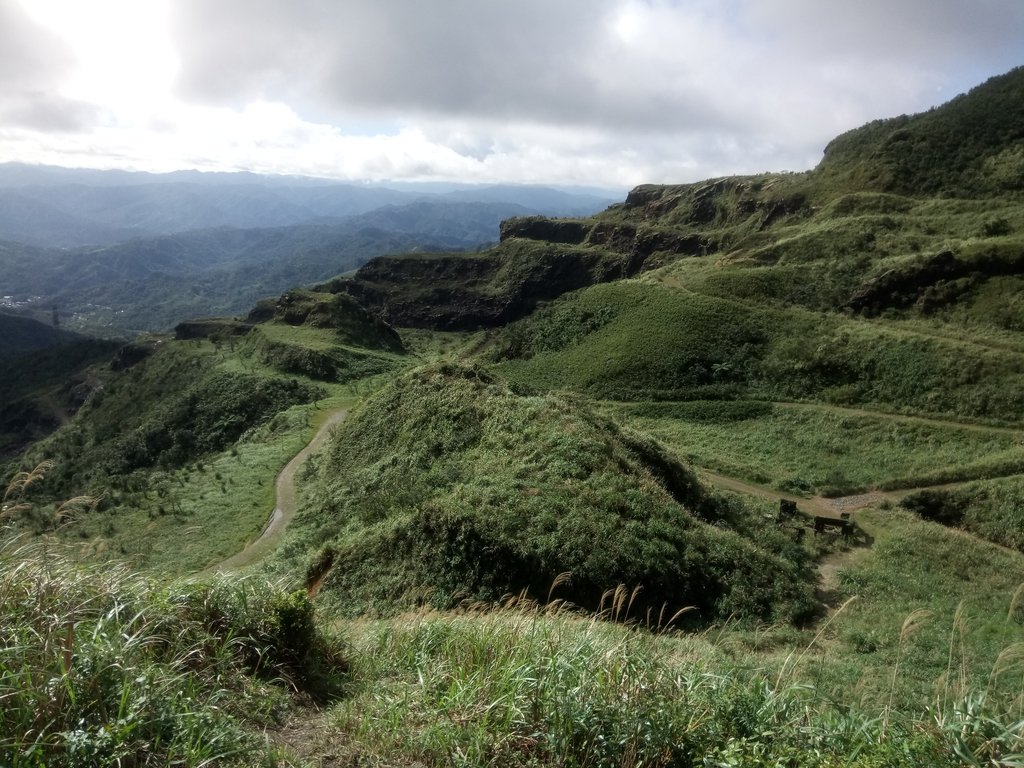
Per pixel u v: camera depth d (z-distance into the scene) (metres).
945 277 60.75
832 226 84.88
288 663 6.84
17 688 4.43
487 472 26.33
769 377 56.25
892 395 50.03
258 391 81.19
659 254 140.25
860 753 5.17
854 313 62.22
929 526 31.64
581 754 5.12
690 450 44.69
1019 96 107.94
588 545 18.97
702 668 7.28
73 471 81.50
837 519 31.86
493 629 7.68
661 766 5.09
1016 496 33.62
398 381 43.78
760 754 5.13
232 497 45.44
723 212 155.12
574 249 161.50
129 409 98.62
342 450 40.62
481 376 41.09
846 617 19.78
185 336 140.12
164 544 37.22
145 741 4.34
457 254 182.62
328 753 5.18
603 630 8.35
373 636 8.46
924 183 99.75
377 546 20.56
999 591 23.33
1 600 5.49
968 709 5.36
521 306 153.12
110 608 6.12
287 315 116.44
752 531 28.20
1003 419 44.31
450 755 5.00
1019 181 88.81
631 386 59.69
